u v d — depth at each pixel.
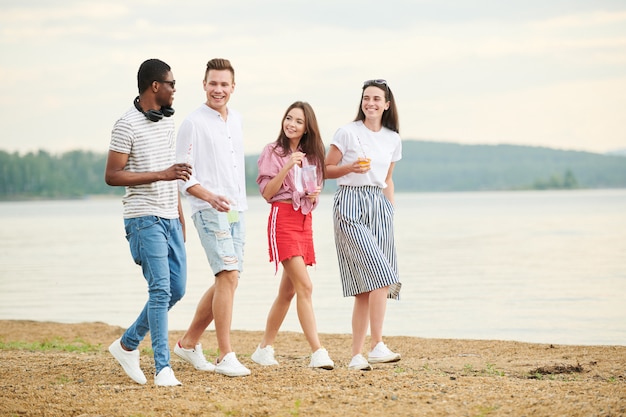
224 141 7.90
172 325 15.25
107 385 7.48
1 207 176.50
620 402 6.43
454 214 77.81
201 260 30.67
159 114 7.37
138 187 7.29
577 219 60.69
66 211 129.62
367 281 8.27
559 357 10.02
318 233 46.44
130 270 27.11
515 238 40.00
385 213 8.55
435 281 22.19
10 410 6.66
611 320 15.20
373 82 8.49
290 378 7.56
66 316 17.17
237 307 17.70
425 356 10.44
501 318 15.63
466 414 6.31
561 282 21.48
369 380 7.41
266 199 8.21
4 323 14.85
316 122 8.23
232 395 6.96
